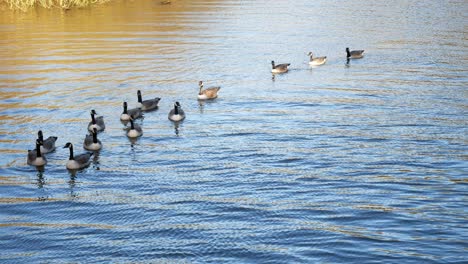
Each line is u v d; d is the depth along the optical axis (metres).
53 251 22.53
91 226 24.34
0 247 22.89
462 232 22.95
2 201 26.62
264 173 28.89
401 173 28.56
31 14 72.88
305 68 48.69
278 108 38.72
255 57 52.19
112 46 55.72
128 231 23.83
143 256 21.98
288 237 22.95
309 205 25.48
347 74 46.62
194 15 72.44
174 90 42.84
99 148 32.16
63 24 66.31
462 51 52.78
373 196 26.20
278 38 59.53
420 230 23.20
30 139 33.72
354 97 40.66
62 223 24.66
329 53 53.53
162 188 27.56
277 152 31.42
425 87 42.50
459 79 44.28
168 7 78.25
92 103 40.00
